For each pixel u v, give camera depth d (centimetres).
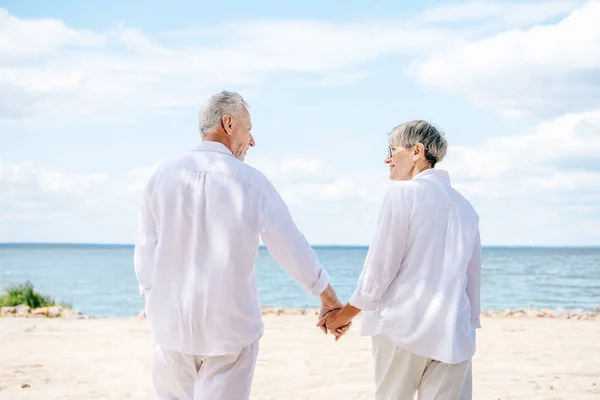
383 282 323
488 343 971
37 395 626
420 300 320
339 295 4259
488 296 3712
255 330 321
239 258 315
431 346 317
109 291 4044
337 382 697
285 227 320
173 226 318
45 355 851
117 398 618
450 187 333
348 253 16512
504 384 679
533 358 838
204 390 316
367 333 331
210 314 312
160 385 328
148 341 977
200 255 315
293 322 1249
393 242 323
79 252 18550
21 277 5784
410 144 344
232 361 317
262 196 319
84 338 1003
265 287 4262
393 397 328
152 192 324
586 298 3591
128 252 17888
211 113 334
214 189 316
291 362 816
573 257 14425
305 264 327
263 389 664
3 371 743
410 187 326
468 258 323
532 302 3344
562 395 629
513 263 10031
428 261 321
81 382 688
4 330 1091
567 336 1051
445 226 322
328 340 1002
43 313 1426
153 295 320
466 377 328
